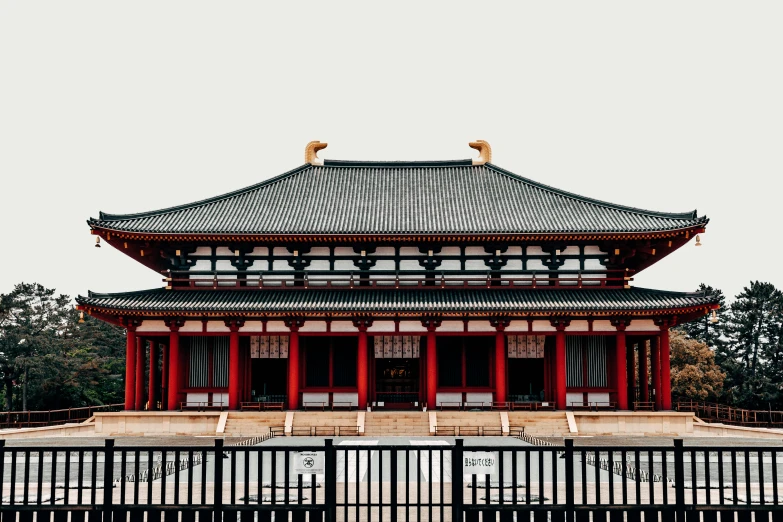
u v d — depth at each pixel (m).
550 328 54.88
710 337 109.12
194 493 24.72
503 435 49.91
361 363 54.41
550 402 56.62
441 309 53.38
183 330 54.94
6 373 87.06
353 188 68.38
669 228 56.19
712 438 48.75
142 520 17.52
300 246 59.34
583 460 17.75
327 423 51.84
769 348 95.88
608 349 57.34
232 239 57.88
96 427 51.69
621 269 58.59
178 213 62.47
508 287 58.75
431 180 70.00
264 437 47.34
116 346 101.44
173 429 51.62
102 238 58.09
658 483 27.64
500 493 17.67
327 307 53.75
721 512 17.41
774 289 98.19
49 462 36.00
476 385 57.66
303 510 17.50
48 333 90.38
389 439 47.62
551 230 57.53
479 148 72.50
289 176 70.06
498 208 63.91
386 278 59.31
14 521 17.52
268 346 58.41
